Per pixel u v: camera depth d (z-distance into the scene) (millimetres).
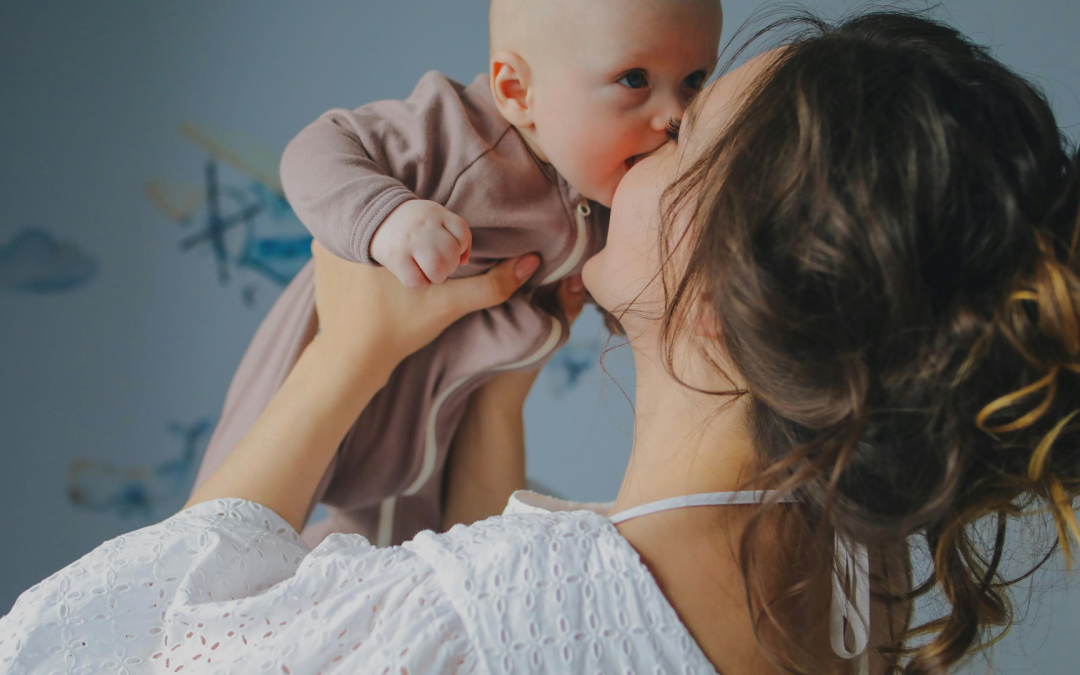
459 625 527
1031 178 498
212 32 1986
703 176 589
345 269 968
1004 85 523
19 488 1933
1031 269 485
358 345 917
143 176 1979
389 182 854
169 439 1984
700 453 615
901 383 494
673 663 520
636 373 701
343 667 527
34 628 636
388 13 2002
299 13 1998
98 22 1964
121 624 651
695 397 626
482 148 945
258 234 1999
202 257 1996
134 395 1979
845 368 497
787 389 521
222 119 1988
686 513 584
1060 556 806
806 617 581
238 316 2004
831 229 487
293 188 909
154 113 1980
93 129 1965
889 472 514
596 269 761
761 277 504
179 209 1987
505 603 529
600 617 528
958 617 609
